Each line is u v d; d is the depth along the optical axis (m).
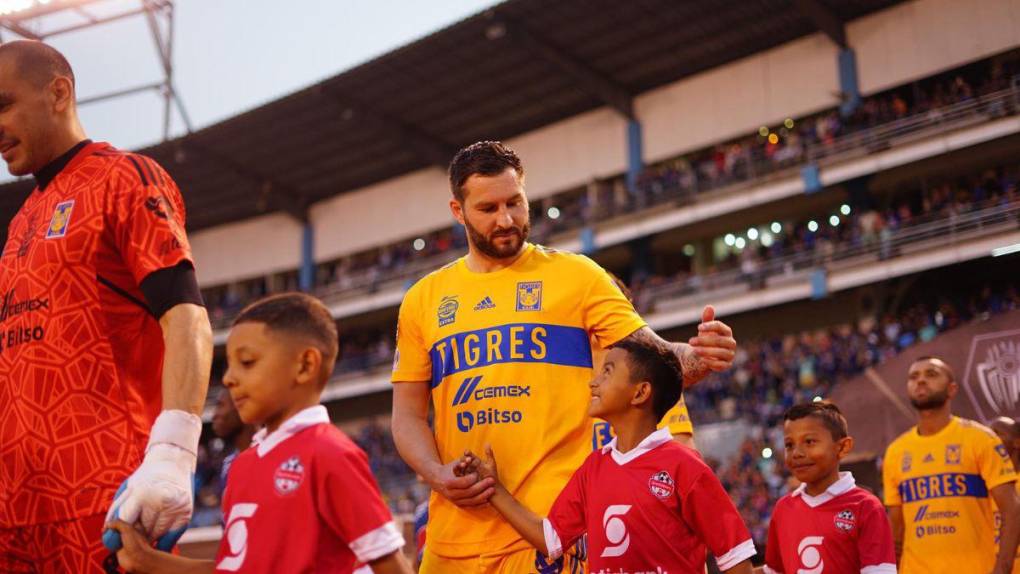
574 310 3.81
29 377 2.96
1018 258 25.52
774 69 29.36
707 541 3.67
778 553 5.22
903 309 26.66
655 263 32.31
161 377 3.13
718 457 24.28
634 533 3.67
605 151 32.41
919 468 6.46
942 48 26.45
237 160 36.44
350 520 2.70
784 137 29.44
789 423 5.01
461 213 3.84
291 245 39.66
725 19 28.16
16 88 3.14
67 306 3.00
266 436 2.89
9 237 3.23
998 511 6.40
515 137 34.81
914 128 25.44
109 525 2.60
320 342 2.86
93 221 3.04
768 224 29.80
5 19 19.05
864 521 4.81
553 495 3.64
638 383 3.74
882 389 8.46
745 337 29.47
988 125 23.91
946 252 23.84
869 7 27.50
